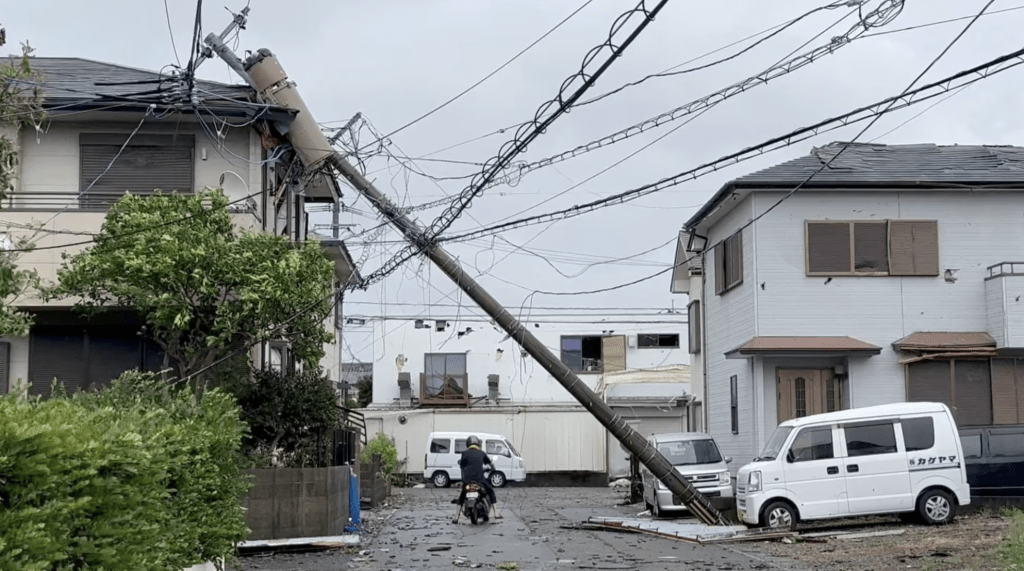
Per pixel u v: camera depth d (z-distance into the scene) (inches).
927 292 972.6
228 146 761.6
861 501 730.8
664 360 1916.8
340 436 858.8
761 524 732.7
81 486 236.8
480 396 1936.5
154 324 654.5
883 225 975.6
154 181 755.4
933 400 950.4
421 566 592.7
